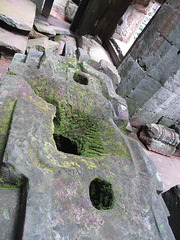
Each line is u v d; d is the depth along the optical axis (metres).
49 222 0.64
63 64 1.55
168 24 2.65
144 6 4.30
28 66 1.28
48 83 1.28
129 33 4.90
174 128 3.91
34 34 3.45
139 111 3.55
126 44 5.00
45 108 1.09
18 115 0.88
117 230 0.81
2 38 2.47
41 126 0.92
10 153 0.71
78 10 4.77
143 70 3.12
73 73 1.55
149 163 1.28
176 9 2.53
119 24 4.62
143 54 3.10
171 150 3.70
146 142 3.63
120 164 1.12
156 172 1.24
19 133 0.80
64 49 1.86
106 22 4.95
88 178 0.91
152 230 0.91
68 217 0.74
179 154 3.91
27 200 0.65
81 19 4.91
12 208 0.66
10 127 0.80
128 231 0.84
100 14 4.86
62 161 0.90
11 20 2.55
